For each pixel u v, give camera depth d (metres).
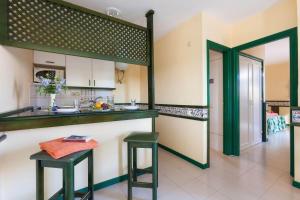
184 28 2.89
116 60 2.10
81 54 1.84
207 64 2.60
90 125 1.89
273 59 5.68
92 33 1.92
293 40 2.15
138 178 2.25
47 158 1.10
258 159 2.88
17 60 1.88
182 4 2.36
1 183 1.37
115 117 1.96
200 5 2.38
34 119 1.45
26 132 1.51
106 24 2.02
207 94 2.59
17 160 1.47
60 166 1.13
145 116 2.22
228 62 3.01
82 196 1.42
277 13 2.33
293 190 1.91
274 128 4.86
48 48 1.64
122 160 2.15
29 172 1.52
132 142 1.67
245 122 3.39
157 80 3.71
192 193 1.86
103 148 2.00
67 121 1.64
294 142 1.98
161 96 3.56
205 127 2.56
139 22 2.89
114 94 4.18
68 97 3.36
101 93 3.85
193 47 2.70
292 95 2.16
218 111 3.35
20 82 2.00
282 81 6.20
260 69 3.83
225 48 2.89
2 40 1.41
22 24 1.52
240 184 2.05
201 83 2.56
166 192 1.89
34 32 1.58
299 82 1.91
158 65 3.67
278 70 6.31
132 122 2.22
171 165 2.65
